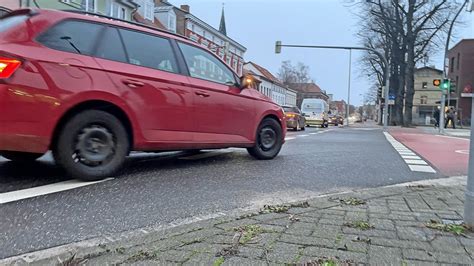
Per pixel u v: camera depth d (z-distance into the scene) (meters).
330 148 8.80
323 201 3.84
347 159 6.93
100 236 2.90
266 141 6.55
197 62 5.57
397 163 6.78
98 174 4.35
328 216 3.33
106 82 4.37
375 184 4.91
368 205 3.73
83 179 4.30
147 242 2.74
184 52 5.43
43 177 4.45
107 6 29.92
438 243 2.72
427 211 3.54
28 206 3.44
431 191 4.43
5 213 3.25
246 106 6.11
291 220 3.20
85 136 4.25
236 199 3.98
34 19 4.13
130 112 4.57
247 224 3.10
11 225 3.02
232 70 6.18
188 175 4.97
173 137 5.03
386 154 8.09
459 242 2.75
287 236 2.82
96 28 4.56
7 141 3.78
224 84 5.91
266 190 4.39
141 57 4.88
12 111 3.76
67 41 4.25
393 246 2.65
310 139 11.74
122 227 3.10
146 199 3.83
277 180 4.92
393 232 2.93
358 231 2.94
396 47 38.44
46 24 4.16
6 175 4.51
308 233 2.89
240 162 6.14
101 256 2.52
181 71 5.27
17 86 3.78
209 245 2.66
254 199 4.00
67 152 4.14
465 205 3.13
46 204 3.51
